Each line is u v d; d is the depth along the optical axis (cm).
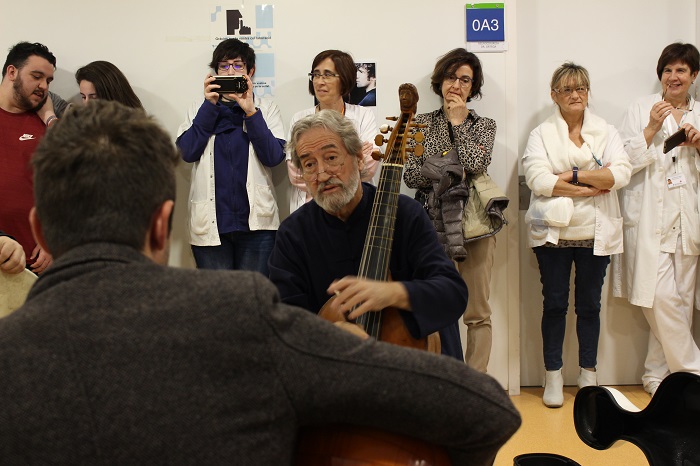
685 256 334
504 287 349
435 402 85
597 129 325
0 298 204
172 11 340
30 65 296
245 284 83
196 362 78
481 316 323
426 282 158
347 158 168
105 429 75
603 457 262
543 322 336
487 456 96
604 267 329
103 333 77
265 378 81
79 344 77
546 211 319
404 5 342
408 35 343
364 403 83
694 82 361
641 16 354
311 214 181
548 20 355
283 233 181
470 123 322
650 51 356
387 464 95
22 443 74
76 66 339
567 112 328
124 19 339
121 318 78
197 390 78
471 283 322
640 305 330
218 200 318
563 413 317
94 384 76
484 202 309
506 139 347
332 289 148
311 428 99
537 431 293
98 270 81
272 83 344
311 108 339
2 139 299
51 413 74
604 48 356
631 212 339
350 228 177
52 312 78
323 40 343
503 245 348
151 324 78
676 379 146
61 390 75
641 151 325
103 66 313
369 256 166
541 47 357
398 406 84
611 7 354
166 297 80
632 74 356
